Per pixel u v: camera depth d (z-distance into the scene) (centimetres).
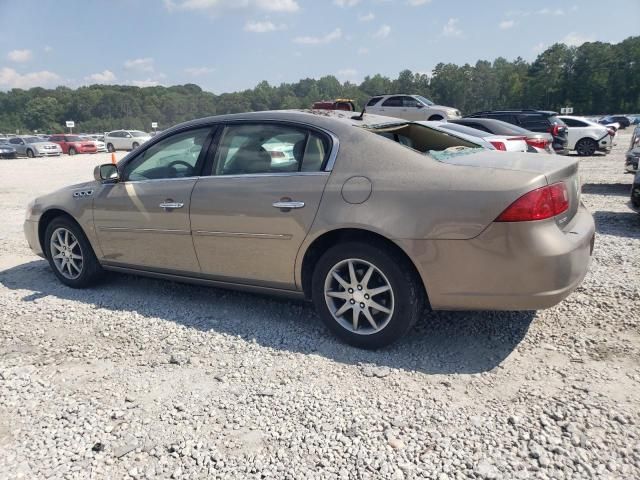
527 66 12631
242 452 248
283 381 308
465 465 231
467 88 12456
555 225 296
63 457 250
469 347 337
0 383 321
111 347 365
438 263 303
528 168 305
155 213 413
